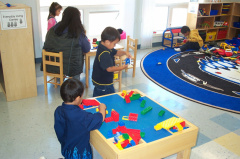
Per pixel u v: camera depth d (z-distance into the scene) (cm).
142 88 394
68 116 157
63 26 320
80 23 327
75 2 512
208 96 372
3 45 304
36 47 482
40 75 429
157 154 161
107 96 218
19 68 326
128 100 207
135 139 155
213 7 709
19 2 439
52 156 233
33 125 280
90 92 373
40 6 473
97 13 543
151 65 502
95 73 247
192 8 646
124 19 561
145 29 604
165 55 572
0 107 316
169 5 651
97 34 562
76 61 336
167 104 345
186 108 336
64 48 328
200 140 266
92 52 376
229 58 553
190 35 607
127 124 176
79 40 326
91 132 173
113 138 158
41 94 358
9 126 276
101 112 172
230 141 268
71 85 156
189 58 552
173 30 635
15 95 335
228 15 714
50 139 257
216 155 244
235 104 351
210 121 307
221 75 456
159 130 170
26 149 240
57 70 343
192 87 402
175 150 171
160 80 427
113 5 553
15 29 306
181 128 170
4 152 234
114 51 260
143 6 577
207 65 508
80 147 164
